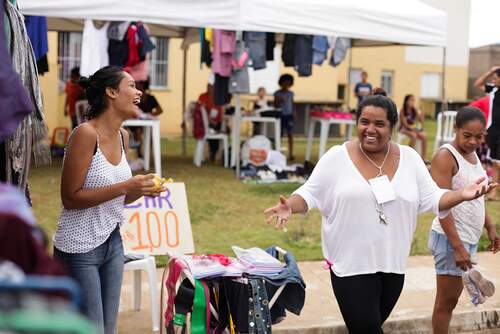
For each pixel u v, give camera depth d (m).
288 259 4.71
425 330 5.86
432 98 31.72
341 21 10.29
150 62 21.66
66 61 19.91
